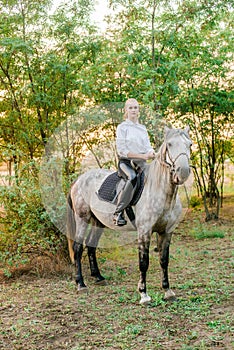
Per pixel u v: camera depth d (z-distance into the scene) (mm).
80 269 5660
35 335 4223
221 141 10586
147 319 4496
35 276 6340
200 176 10797
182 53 8734
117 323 4434
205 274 5973
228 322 4266
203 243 8070
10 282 6105
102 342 4016
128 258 7129
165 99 8367
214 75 9719
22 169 6438
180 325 4305
